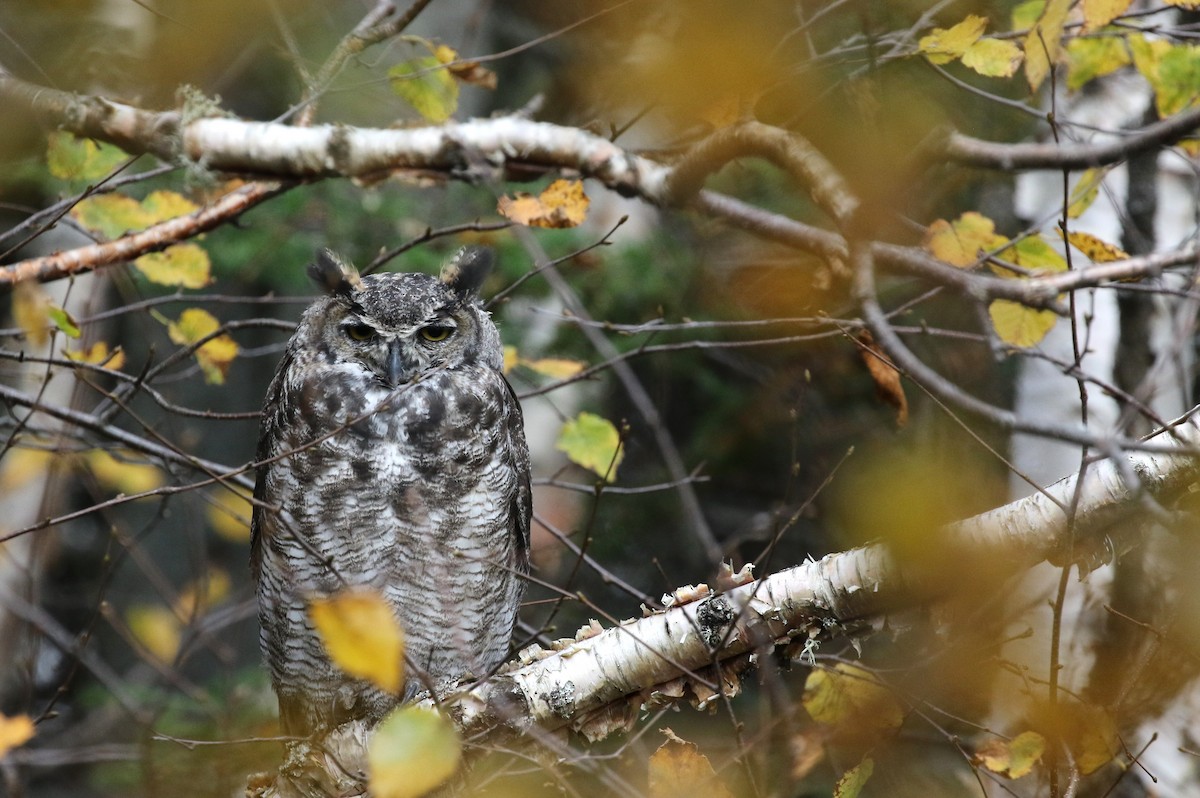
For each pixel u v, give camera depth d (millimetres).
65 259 9805
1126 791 10133
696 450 14688
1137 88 11875
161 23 6828
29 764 12477
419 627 10039
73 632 18406
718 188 13891
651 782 7383
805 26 8805
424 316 10227
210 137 10094
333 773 8359
